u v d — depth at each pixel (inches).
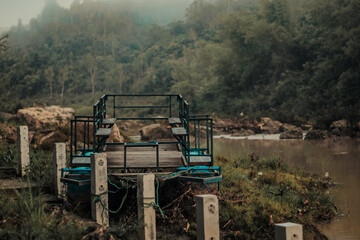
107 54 7219.5
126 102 4815.5
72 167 269.6
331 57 2098.9
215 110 2923.2
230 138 1197.7
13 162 353.7
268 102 2317.9
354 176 460.8
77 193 252.2
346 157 634.2
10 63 6181.1
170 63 5211.6
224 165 427.5
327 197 341.4
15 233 174.4
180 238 240.8
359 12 1930.4
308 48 2410.2
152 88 4948.3
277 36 2484.0
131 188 261.6
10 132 586.9
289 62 2484.0
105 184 220.7
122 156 309.7
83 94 5620.1
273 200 317.1
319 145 865.5
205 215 171.6
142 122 2321.6
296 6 3100.4
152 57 6210.6
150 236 201.2
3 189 258.8
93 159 217.9
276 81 2571.4
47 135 513.7
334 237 263.3
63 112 879.7
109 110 4237.2
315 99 1951.3
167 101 3863.2
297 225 149.6
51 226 180.2
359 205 336.5
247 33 2598.4
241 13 2999.5
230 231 254.5
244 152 711.1
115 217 260.4
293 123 1587.1
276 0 2608.3
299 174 457.4
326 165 549.6
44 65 6122.1
